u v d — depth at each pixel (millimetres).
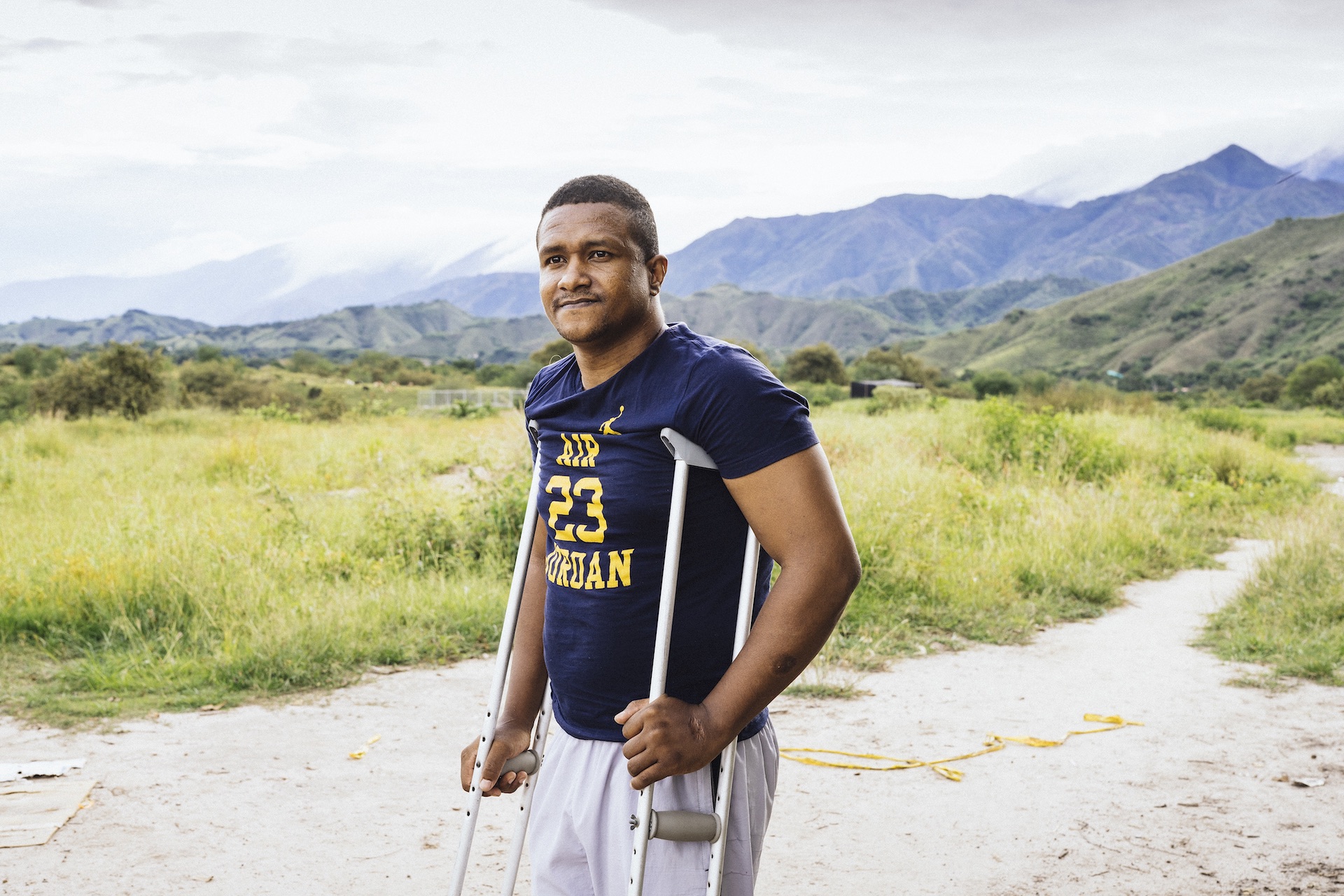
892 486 10922
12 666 5973
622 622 1822
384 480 12031
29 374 51500
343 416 28984
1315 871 3547
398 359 99625
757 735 1938
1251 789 4340
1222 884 3457
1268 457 17859
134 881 3410
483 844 3770
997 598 7992
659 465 1771
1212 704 5625
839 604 1703
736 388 1713
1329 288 183500
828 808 4168
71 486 11875
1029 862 3648
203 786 4281
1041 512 10391
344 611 6668
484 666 6230
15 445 15117
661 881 1772
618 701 1845
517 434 16344
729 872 1836
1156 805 4176
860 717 5410
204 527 8445
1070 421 16641
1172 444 16953
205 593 6926
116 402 26234
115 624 6520
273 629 6215
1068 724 5289
